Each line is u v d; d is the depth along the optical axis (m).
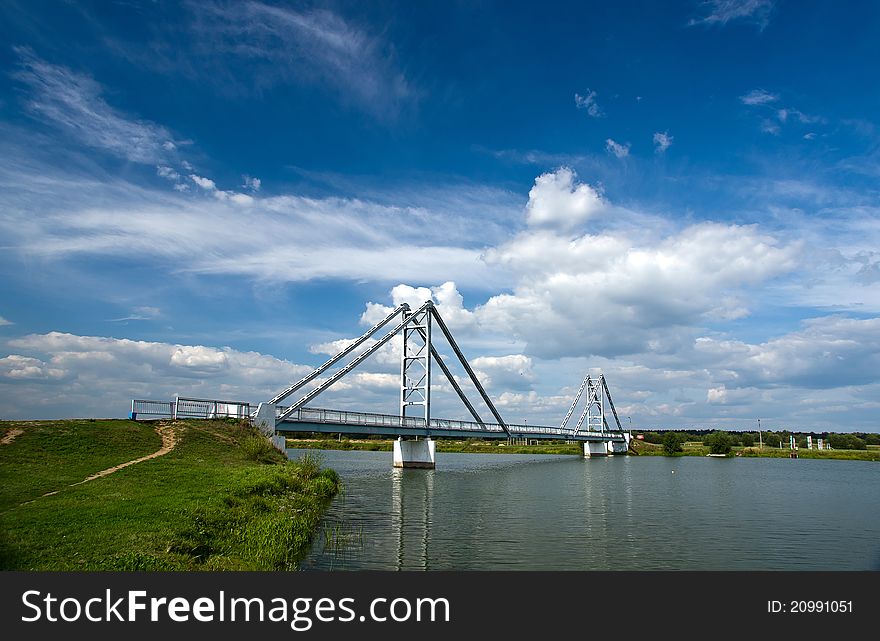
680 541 37.94
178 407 61.03
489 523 43.00
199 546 23.55
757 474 107.56
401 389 122.69
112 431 47.69
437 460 145.38
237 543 26.00
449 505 53.03
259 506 33.16
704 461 159.50
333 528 36.62
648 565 30.91
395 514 45.44
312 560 28.25
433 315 131.50
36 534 21.16
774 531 43.03
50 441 41.34
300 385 88.75
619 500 60.78
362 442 197.25
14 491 28.17
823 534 42.19
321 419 80.06
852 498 67.62
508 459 155.25
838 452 197.25
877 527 45.50
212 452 50.25
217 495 31.88
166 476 36.03
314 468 57.06
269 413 70.56
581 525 43.28
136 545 21.20
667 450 188.00
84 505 25.94
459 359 144.62
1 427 42.44
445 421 115.25
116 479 33.19
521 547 34.44
